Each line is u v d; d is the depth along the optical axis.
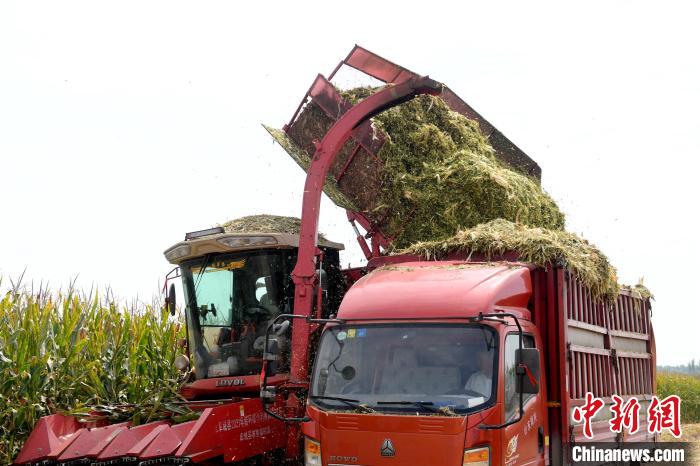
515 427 7.57
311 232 10.14
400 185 11.18
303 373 9.68
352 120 10.57
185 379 11.60
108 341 11.74
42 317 10.97
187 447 8.38
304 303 9.91
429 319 7.73
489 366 7.38
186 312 10.89
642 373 12.26
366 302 8.10
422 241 10.97
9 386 10.20
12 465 8.91
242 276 10.51
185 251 10.64
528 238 9.34
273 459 9.64
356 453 7.40
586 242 10.37
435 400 7.33
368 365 7.73
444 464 7.08
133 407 10.53
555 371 8.81
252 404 9.29
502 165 12.84
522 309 8.51
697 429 21.69
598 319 10.27
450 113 12.61
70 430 9.41
